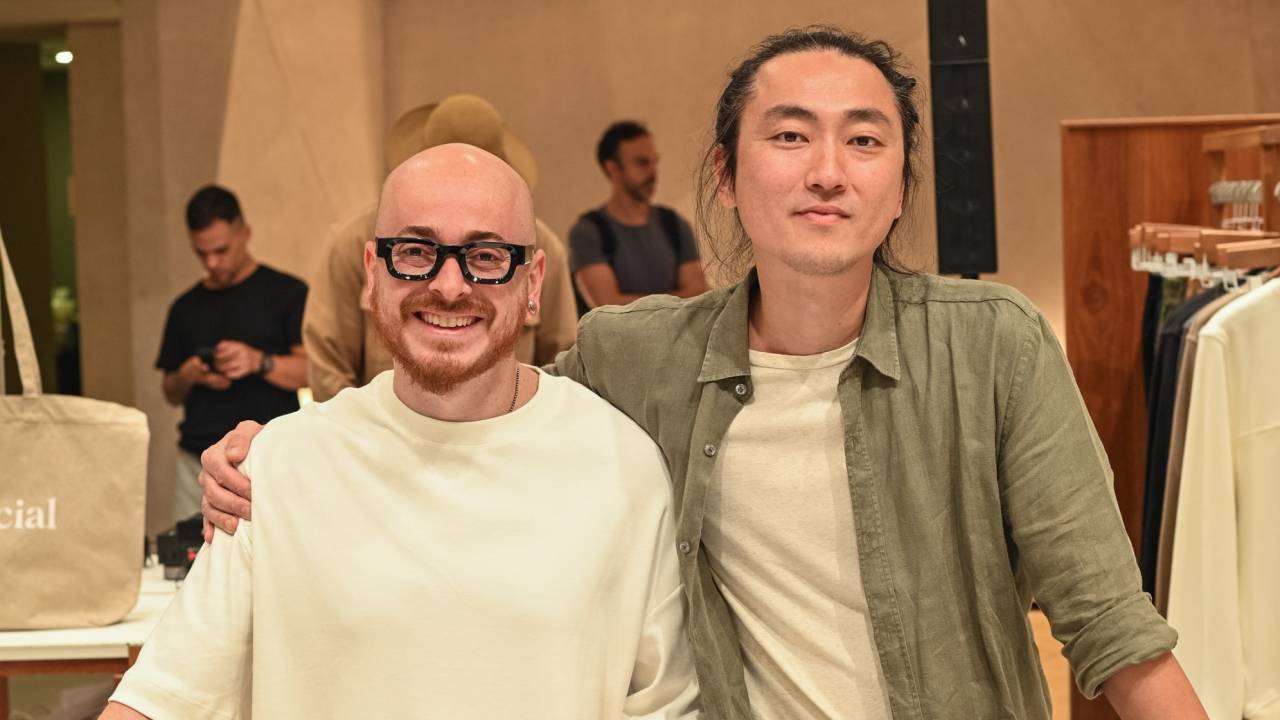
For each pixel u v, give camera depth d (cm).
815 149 152
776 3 624
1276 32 613
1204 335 241
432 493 161
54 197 937
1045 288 626
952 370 158
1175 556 244
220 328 502
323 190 619
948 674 158
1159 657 147
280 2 616
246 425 171
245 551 162
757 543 166
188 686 159
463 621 156
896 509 160
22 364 233
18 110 810
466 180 158
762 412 165
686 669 169
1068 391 154
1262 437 241
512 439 164
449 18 635
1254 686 242
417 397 164
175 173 634
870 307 162
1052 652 468
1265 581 241
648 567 166
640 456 169
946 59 336
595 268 577
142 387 645
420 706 154
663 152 632
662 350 173
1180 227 338
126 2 637
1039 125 621
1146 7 616
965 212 340
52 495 235
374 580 156
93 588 235
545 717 156
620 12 630
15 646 227
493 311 158
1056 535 150
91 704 292
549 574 158
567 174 636
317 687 157
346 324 349
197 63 629
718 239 178
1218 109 618
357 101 616
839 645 162
